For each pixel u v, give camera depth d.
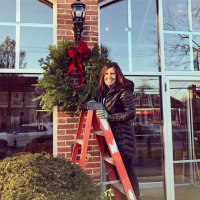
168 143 3.52
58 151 2.96
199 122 3.71
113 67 2.35
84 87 2.84
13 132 3.21
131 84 2.33
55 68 2.88
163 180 3.50
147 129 3.65
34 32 3.33
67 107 2.88
